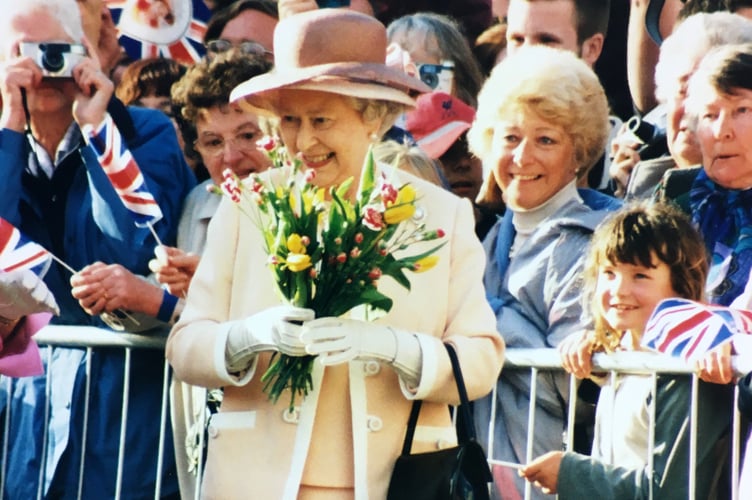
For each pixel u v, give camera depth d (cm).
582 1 2272
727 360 1532
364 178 1412
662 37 2217
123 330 1919
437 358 1436
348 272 1403
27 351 1659
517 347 1873
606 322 1709
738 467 1579
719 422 1603
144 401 1933
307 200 1416
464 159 2197
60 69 2012
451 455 1455
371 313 1459
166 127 2131
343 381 1477
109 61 2573
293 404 1459
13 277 1544
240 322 1459
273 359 1462
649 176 2025
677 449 1608
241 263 1522
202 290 1526
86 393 1925
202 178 2272
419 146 2130
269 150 1437
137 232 2002
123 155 1938
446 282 1514
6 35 2033
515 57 1989
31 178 2030
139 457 1920
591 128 1941
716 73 1834
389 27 2331
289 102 1483
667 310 1574
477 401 1878
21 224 2023
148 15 2581
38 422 1967
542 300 1891
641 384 1664
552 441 1811
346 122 1479
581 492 1642
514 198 1948
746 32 1966
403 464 1452
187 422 1808
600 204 1975
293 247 1397
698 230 1733
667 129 2022
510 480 1823
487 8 2520
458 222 1538
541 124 1927
